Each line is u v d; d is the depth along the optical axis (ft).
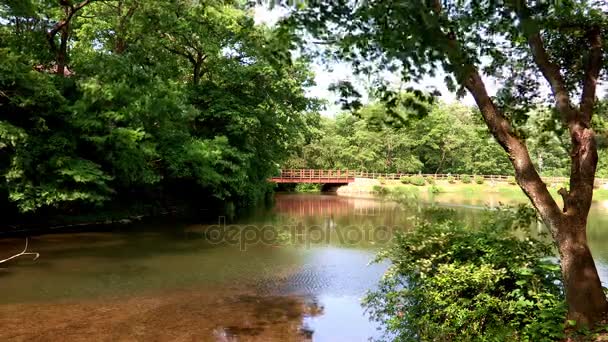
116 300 24.08
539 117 17.29
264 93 63.00
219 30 53.93
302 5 11.21
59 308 22.54
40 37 42.50
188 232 46.68
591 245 39.73
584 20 13.55
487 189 129.80
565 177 121.39
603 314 12.17
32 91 35.94
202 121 60.08
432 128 145.07
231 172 59.98
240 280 28.48
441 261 17.35
